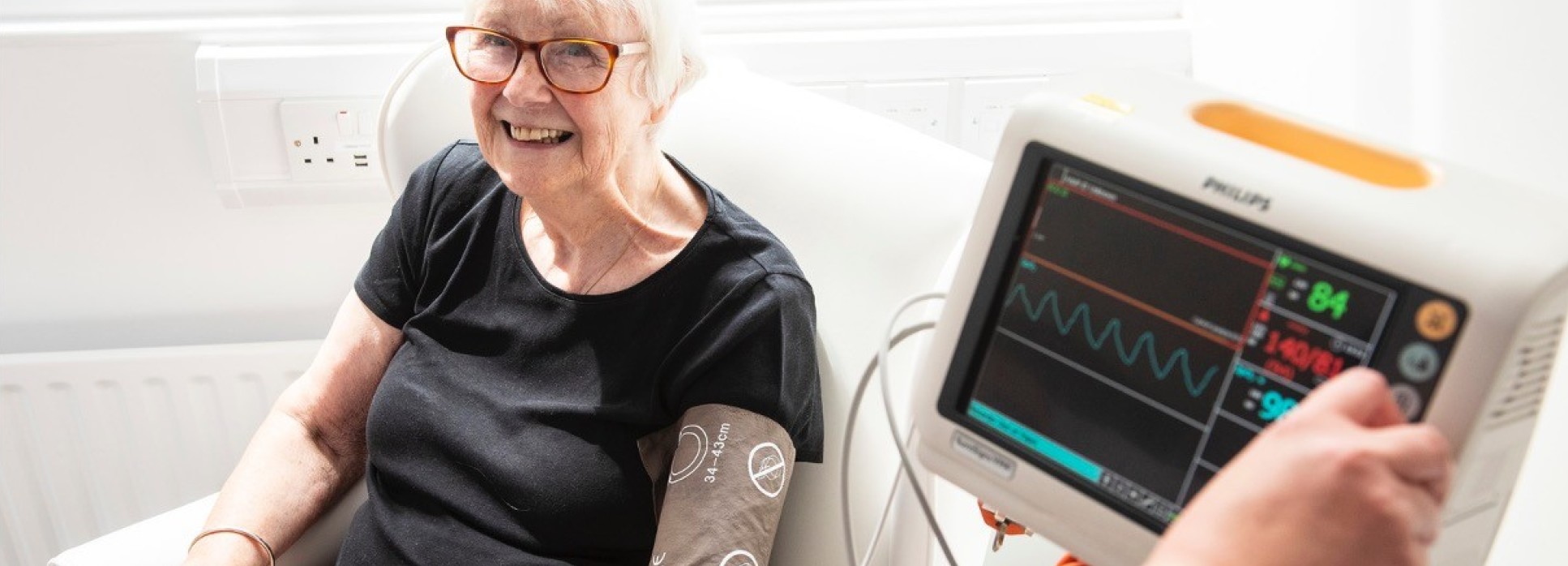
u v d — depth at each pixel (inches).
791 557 51.5
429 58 59.0
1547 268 24.0
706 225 49.3
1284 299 27.2
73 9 65.3
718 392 47.2
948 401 32.7
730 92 56.7
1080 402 30.6
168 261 70.8
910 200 50.8
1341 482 19.8
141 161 67.7
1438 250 24.9
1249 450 21.2
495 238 52.6
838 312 51.6
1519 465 28.1
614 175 48.9
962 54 66.8
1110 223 29.6
